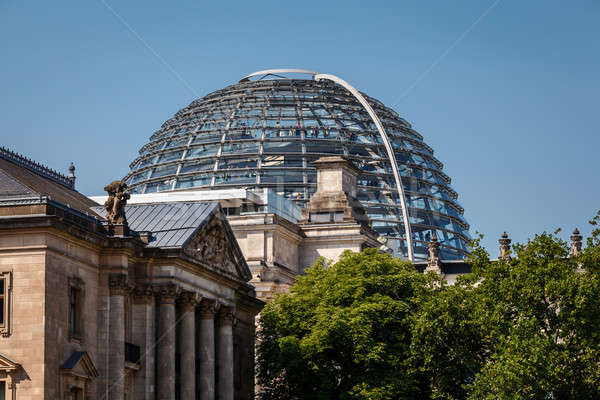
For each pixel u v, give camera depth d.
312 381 131.75
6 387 98.44
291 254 177.12
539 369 112.31
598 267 120.69
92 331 107.06
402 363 129.75
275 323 136.62
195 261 118.00
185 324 117.94
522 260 121.44
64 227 102.06
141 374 112.06
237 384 137.62
